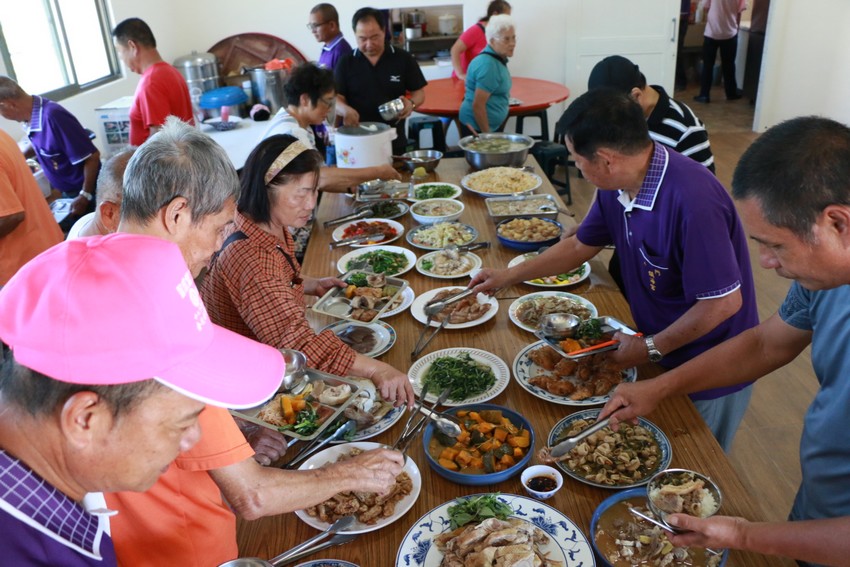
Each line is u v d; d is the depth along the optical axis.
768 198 1.03
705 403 1.91
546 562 1.18
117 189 1.65
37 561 0.77
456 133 6.94
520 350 1.92
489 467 1.43
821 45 6.50
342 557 1.26
